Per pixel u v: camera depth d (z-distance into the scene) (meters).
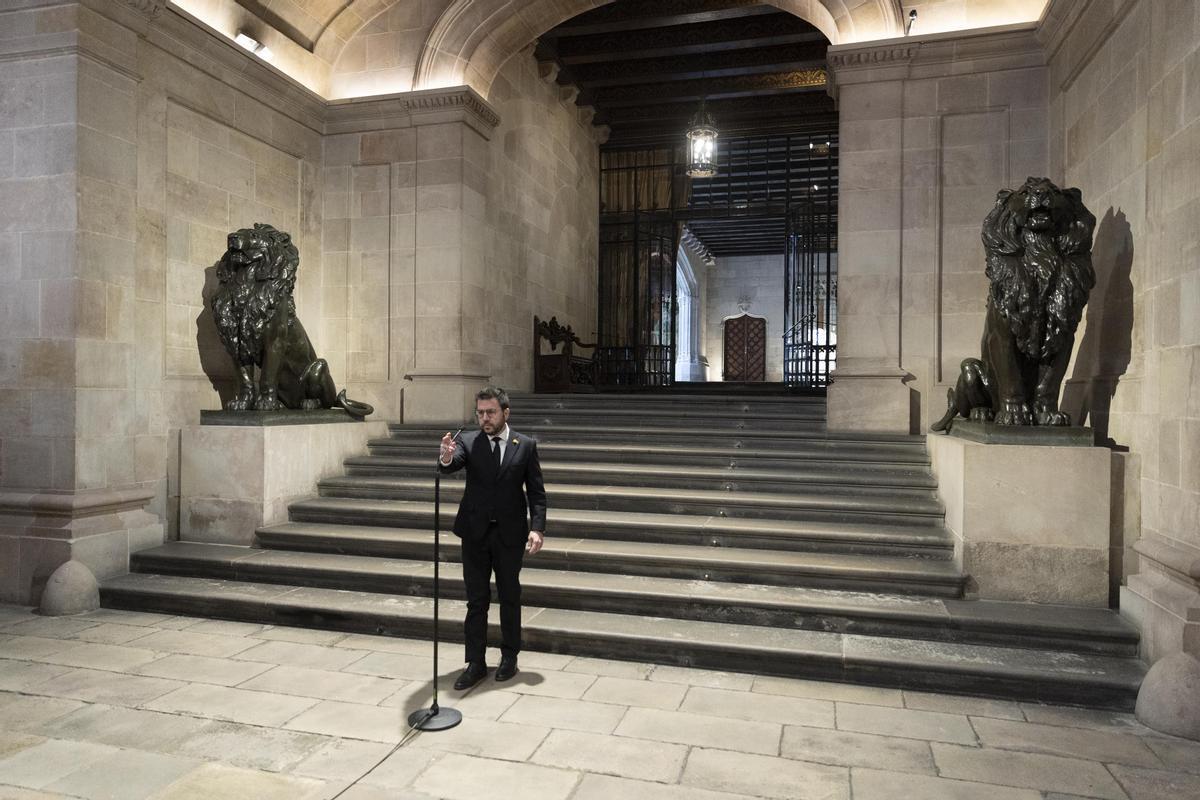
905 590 5.24
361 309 9.20
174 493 6.95
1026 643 4.65
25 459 6.15
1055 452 5.02
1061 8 6.35
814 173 18.17
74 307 6.03
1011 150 7.24
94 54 6.18
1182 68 4.43
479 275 9.38
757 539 5.95
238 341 7.09
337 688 4.41
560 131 12.78
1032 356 5.31
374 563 6.10
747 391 14.95
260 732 3.86
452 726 3.90
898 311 7.50
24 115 6.16
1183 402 4.34
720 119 14.35
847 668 4.53
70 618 5.72
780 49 12.26
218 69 7.58
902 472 6.78
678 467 7.36
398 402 9.05
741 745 3.74
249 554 6.39
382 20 9.10
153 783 3.36
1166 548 4.41
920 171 7.45
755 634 4.90
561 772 3.47
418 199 8.99
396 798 3.25
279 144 8.52
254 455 6.74
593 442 8.20
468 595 4.50
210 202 7.56
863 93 7.55
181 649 5.06
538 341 11.51
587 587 5.40
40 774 3.43
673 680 4.56
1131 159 5.23
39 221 6.11
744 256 25.75
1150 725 3.93
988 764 3.55
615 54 11.85
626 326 15.80
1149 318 4.86
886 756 3.63
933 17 7.44
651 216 15.57
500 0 8.70
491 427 4.48
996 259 5.36
